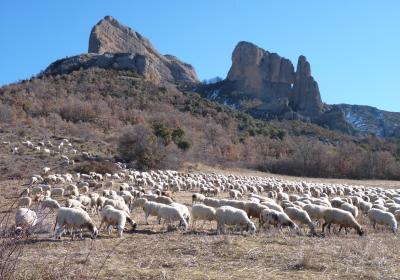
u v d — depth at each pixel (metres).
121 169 52.00
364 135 167.62
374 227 19.73
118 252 13.06
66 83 127.88
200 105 132.50
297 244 14.55
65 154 58.00
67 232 16.20
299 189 41.50
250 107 175.75
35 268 10.45
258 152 97.50
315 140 119.50
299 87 184.50
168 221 18.25
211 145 91.69
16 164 47.62
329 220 18.22
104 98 117.44
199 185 39.91
